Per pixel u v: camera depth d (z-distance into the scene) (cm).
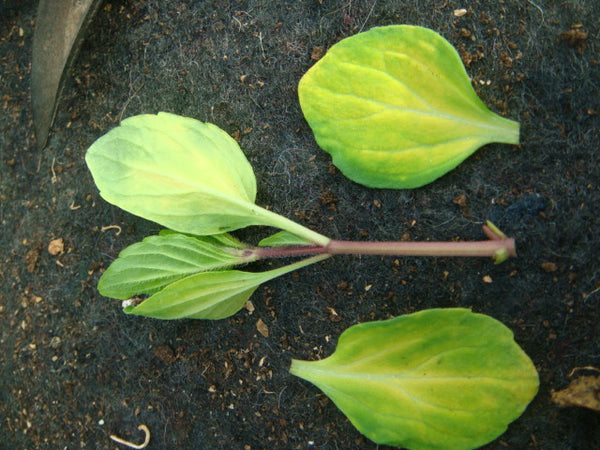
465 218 10
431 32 10
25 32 12
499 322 10
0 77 12
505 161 10
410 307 11
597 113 10
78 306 12
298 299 11
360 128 10
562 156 10
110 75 12
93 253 12
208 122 11
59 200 12
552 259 10
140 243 10
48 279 12
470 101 10
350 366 10
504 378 10
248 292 10
